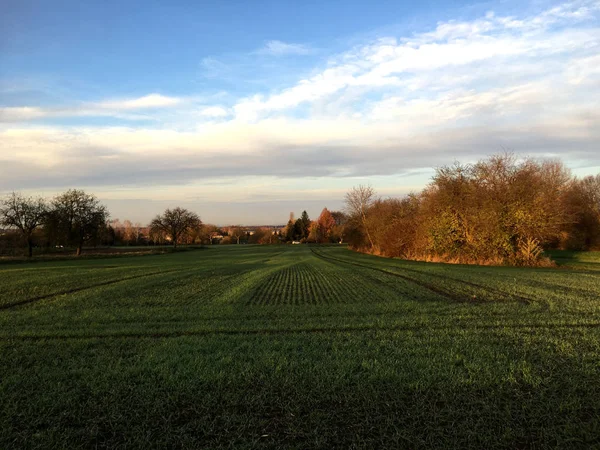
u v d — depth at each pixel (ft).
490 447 15.03
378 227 186.39
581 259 130.31
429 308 41.39
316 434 16.03
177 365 24.29
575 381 20.47
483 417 17.08
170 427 16.72
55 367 24.49
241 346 28.12
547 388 19.79
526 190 108.37
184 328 34.14
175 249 270.26
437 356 24.97
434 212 126.82
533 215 104.94
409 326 33.45
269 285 66.49
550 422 16.58
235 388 20.62
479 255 114.11
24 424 17.38
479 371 22.29
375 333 31.40
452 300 47.19
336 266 111.14
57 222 200.95
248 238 502.79
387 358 24.73
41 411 18.48
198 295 55.06
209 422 17.19
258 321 36.55
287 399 19.29
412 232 152.56
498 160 114.73
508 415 17.21
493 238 110.22
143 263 132.46
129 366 24.26
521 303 43.70
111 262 141.08
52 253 230.89
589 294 48.70
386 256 174.50
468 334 30.35
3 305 49.29
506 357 24.59
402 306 42.91
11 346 29.35
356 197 223.10
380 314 39.17
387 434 16.02
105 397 19.76
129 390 20.72
